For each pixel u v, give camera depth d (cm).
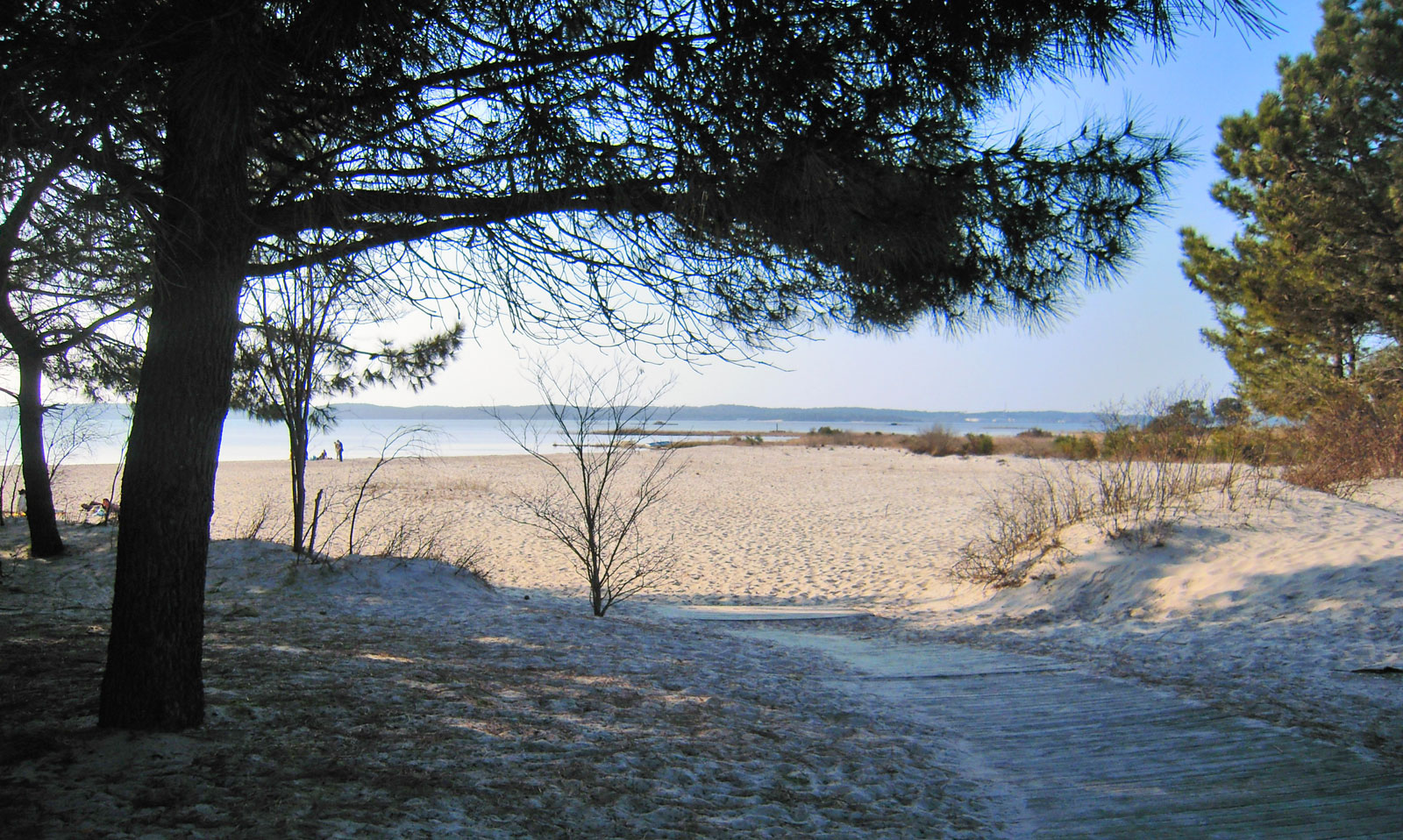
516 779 340
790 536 1627
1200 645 673
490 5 277
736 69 273
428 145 303
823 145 276
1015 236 312
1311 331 1834
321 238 338
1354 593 712
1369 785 363
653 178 302
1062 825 335
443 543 1478
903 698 568
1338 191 1622
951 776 400
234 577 895
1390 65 1520
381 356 977
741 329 337
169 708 348
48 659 491
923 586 1168
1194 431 1177
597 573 915
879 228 286
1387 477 1288
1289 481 1145
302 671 507
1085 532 1041
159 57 262
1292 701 504
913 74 285
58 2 249
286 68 267
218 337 335
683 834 302
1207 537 927
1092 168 301
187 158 297
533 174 299
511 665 586
